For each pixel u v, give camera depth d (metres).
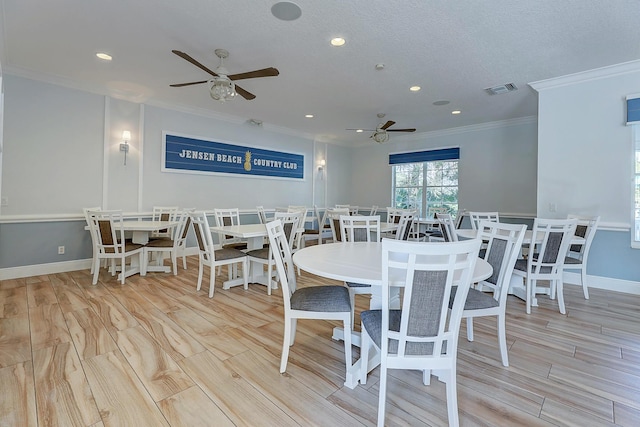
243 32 2.87
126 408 1.57
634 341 2.38
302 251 2.28
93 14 2.62
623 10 2.47
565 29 2.76
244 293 3.48
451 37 2.92
